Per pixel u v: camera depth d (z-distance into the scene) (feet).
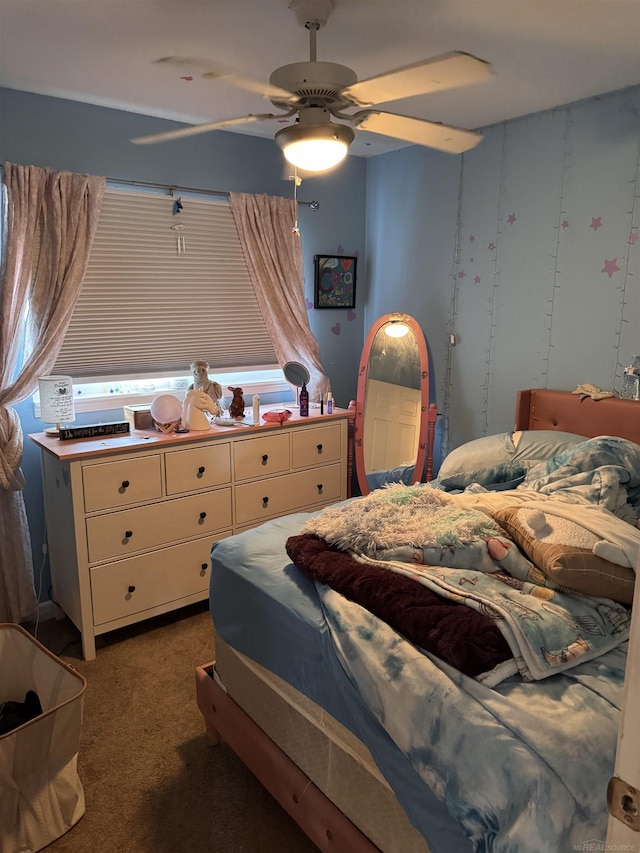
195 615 9.84
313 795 5.21
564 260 9.52
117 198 9.50
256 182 11.12
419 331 11.58
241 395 10.60
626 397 8.89
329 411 11.43
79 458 8.12
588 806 3.37
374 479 12.14
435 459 12.13
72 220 8.90
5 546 9.05
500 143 10.14
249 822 5.92
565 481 6.59
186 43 6.89
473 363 11.18
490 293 10.69
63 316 8.99
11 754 5.29
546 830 3.32
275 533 6.83
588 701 3.94
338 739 4.93
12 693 6.93
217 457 9.62
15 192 8.44
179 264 10.37
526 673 4.14
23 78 8.06
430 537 5.58
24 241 8.58
